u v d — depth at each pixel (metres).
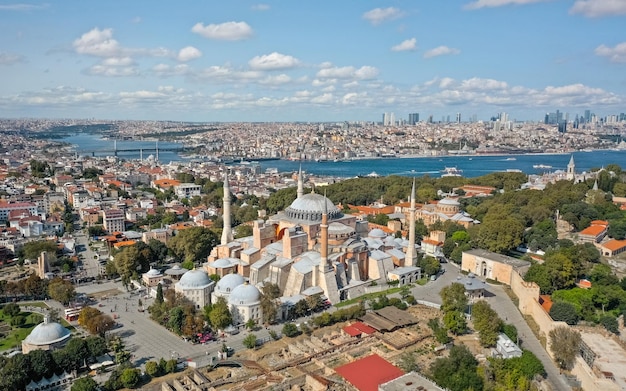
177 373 185.00
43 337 195.88
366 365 184.12
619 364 180.50
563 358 185.12
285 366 187.75
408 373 162.50
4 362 174.50
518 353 187.75
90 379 169.12
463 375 164.88
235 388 172.38
